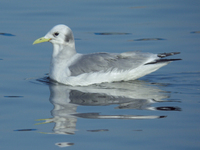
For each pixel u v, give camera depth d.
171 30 20.81
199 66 16.38
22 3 25.12
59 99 12.66
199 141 9.45
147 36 20.06
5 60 17.23
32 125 10.56
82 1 25.62
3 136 9.97
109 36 20.09
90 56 14.86
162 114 11.12
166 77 15.31
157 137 9.70
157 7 24.33
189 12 23.31
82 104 12.08
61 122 10.70
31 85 14.34
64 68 14.88
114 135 9.86
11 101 12.51
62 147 9.32
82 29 20.97
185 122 10.52
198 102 12.07
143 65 14.66
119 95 12.96
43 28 20.86
